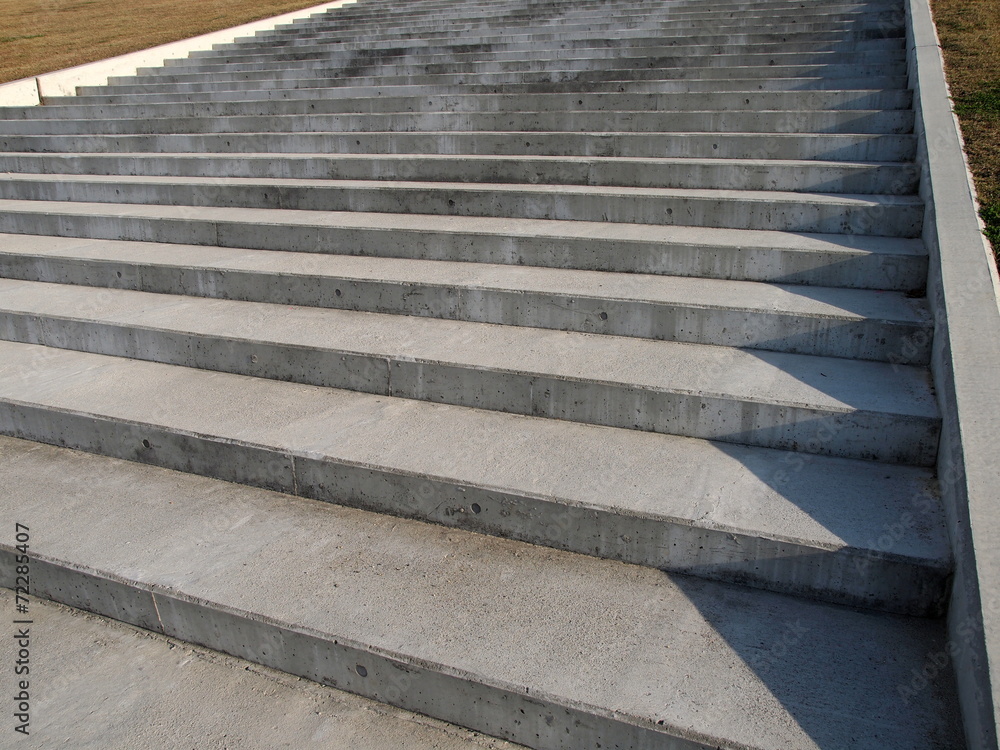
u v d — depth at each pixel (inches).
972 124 216.5
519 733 99.4
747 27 368.8
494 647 104.0
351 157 268.5
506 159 248.7
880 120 250.1
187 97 390.3
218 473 148.3
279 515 136.1
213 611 113.0
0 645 117.4
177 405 159.9
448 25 468.8
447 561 123.1
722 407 141.6
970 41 280.4
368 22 501.4
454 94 319.0
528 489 126.4
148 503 140.3
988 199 179.9
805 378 148.9
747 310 164.6
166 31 542.0
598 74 330.6
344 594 114.7
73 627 121.8
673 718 92.0
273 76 407.8
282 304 200.7
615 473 131.8
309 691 109.0
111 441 156.8
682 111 278.5
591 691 96.3
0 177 299.4
